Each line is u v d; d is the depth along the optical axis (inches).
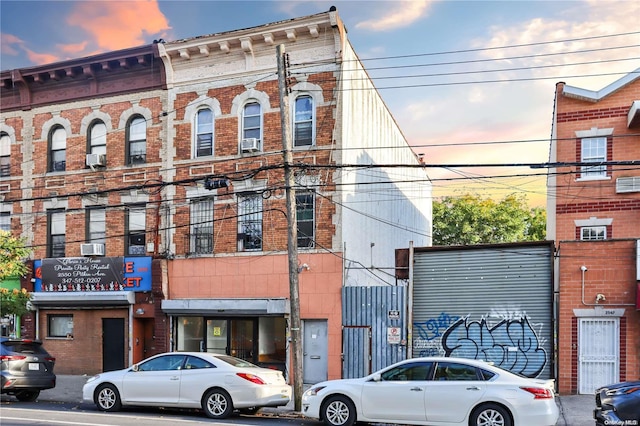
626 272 630.5
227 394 511.5
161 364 543.5
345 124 753.0
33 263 857.5
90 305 826.2
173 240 803.4
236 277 766.5
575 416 515.8
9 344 603.8
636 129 728.3
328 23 737.6
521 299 665.0
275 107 770.8
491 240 1469.0
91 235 849.5
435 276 702.5
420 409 446.3
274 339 756.6
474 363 449.4
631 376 617.0
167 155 813.9
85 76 860.0
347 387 470.3
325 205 736.3
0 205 896.3
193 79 811.4
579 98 751.1
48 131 882.1
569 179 751.1
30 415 516.4
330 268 728.3
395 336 697.6
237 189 776.9
